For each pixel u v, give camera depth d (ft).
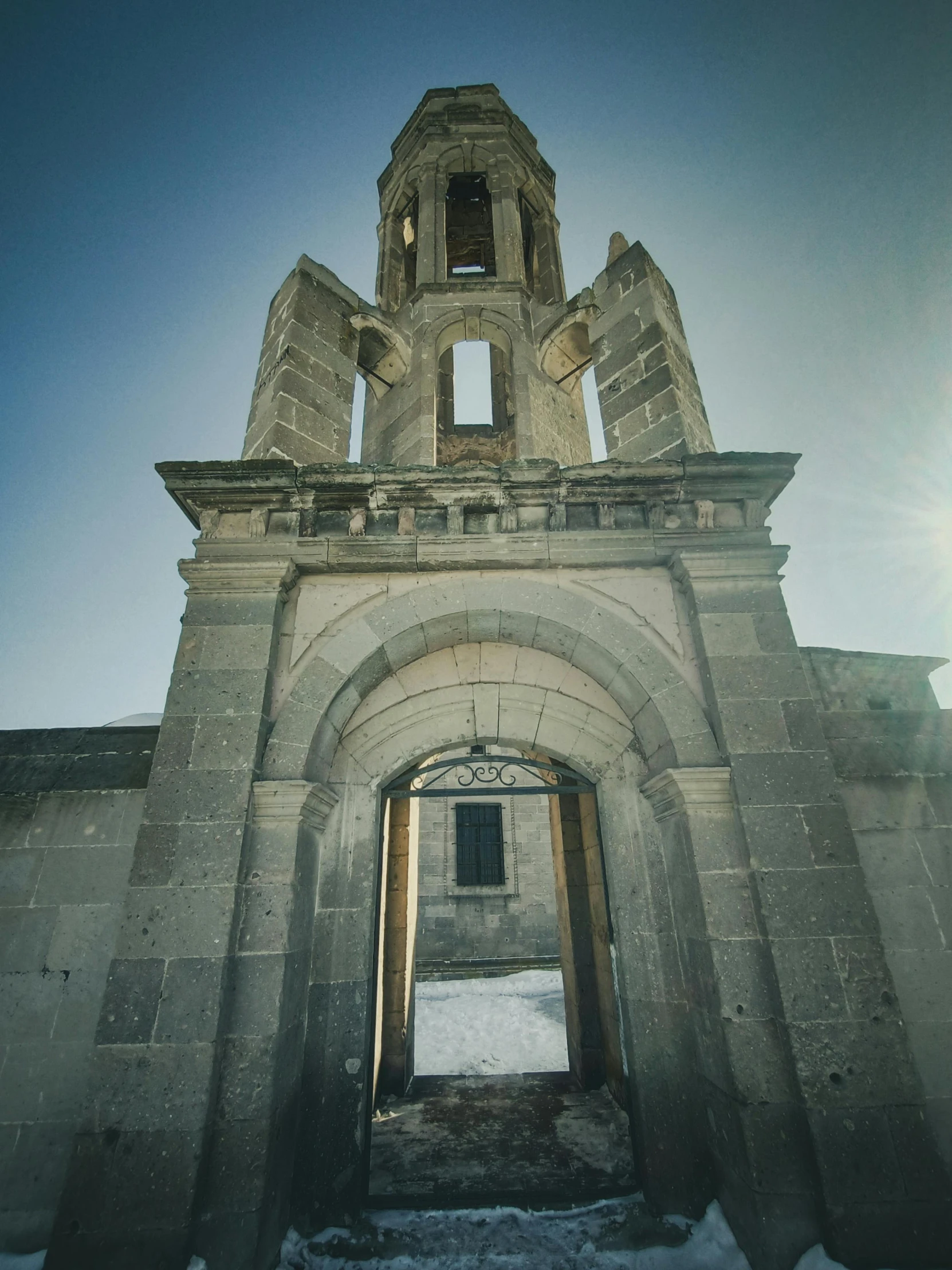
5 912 15.20
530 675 18.54
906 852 15.28
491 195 32.07
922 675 18.45
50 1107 13.51
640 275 23.73
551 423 26.40
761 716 15.17
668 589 17.54
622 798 17.22
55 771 17.03
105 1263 10.68
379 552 17.40
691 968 14.64
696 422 21.85
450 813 50.21
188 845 13.80
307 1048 14.57
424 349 26.55
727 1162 12.75
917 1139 11.60
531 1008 34.91
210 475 17.71
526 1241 12.75
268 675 15.87
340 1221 13.21
